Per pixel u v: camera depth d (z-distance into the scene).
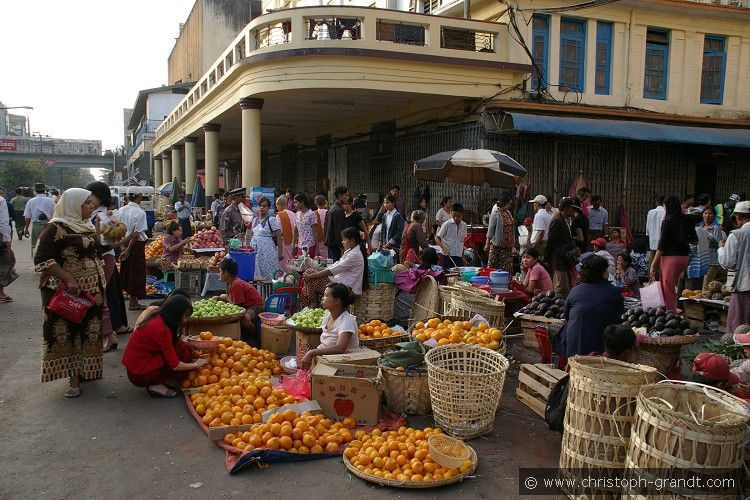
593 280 5.14
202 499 3.74
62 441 4.54
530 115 12.88
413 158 15.78
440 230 9.94
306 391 5.22
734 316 7.09
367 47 12.60
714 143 13.99
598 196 12.55
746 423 3.01
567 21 14.60
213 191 20.08
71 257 5.33
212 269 10.24
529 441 4.68
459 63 13.14
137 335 5.45
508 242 10.23
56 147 80.38
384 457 4.09
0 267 9.76
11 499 3.70
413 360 5.16
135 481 3.95
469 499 3.78
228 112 17.02
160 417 5.04
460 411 4.64
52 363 5.31
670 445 3.00
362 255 7.48
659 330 5.71
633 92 15.25
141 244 9.12
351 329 5.48
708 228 10.73
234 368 5.75
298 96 14.36
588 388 3.59
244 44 14.88
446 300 6.98
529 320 6.40
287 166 25.36
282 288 7.97
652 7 15.02
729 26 16.08
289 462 4.24
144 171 46.25
